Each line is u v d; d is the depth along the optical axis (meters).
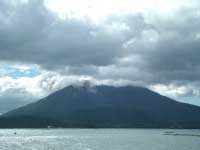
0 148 196.62
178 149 197.00
